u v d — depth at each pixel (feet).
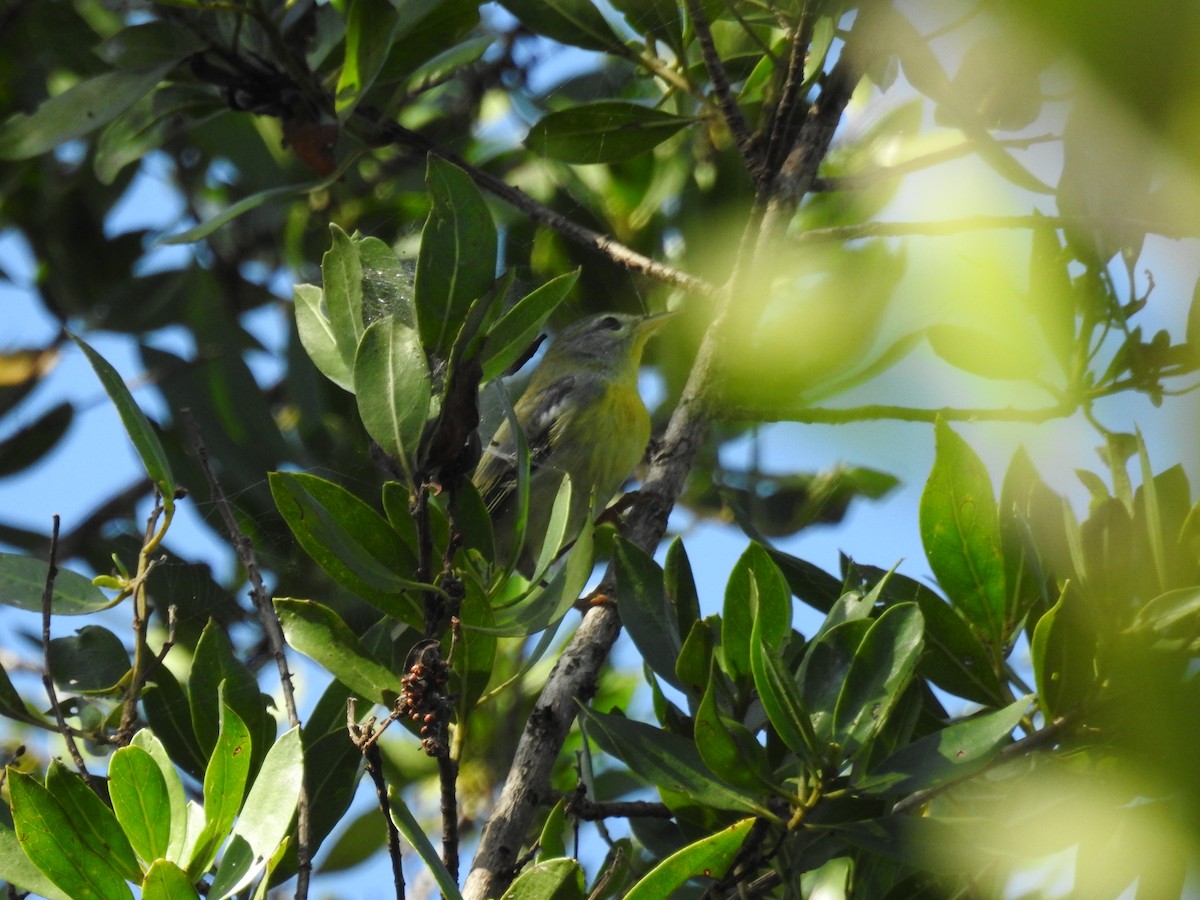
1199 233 5.08
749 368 22.30
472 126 39.32
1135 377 20.49
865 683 14.93
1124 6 3.35
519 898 14.65
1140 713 4.99
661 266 25.30
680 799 17.99
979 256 10.27
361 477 29.71
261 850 14.82
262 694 19.26
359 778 18.42
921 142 31.81
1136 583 14.71
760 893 15.69
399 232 37.96
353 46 24.71
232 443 33.71
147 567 19.56
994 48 3.79
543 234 33.24
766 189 22.36
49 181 41.19
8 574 20.26
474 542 16.52
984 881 17.53
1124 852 13.29
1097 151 3.63
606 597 20.80
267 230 41.86
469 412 15.05
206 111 30.42
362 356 15.11
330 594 29.30
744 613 16.28
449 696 15.44
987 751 14.35
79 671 21.47
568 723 19.06
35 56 37.99
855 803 15.24
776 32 27.25
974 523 16.93
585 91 37.04
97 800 15.11
